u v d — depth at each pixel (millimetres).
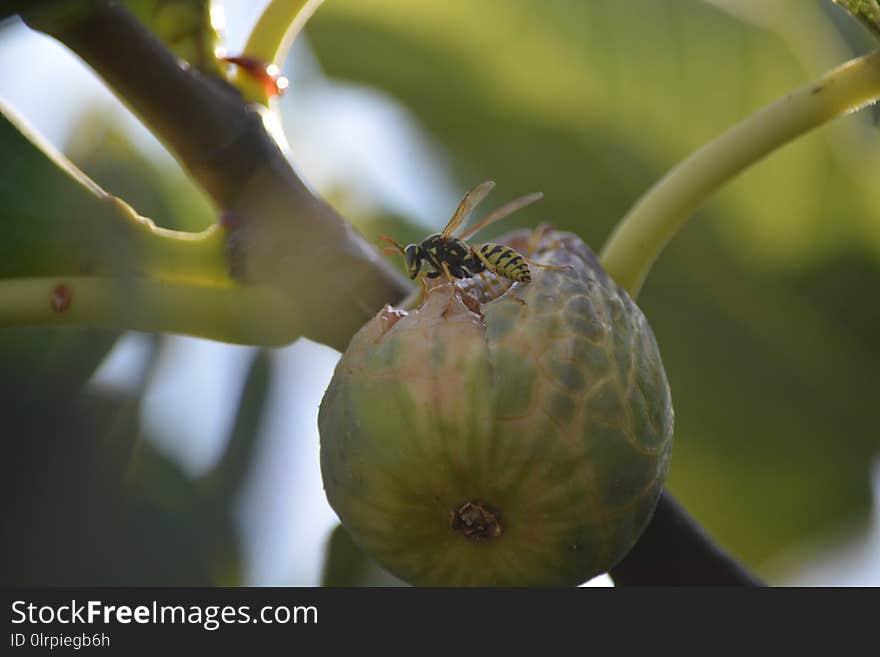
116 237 552
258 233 550
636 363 537
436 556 540
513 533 535
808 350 675
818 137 673
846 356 676
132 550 594
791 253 678
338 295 551
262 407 618
